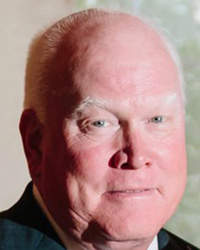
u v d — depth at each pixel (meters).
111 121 2.00
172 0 3.74
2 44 3.58
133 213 2.01
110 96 1.96
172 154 2.04
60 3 3.60
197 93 3.74
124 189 2.00
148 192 2.03
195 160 3.77
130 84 1.97
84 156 2.02
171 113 2.02
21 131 2.17
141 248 2.10
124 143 1.99
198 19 3.75
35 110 2.12
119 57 1.99
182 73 2.10
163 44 2.07
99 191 2.02
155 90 1.98
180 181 2.08
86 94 1.98
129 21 2.08
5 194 3.66
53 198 2.11
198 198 3.77
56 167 2.08
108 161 2.01
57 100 2.05
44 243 2.14
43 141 2.12
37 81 2.09
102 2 3.68
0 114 3.63
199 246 3.75
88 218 2.05
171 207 2.08
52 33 2.09
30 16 3.59
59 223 2.13
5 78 3.61
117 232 2.02
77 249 2.14
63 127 2.04
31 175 2.19
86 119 2.00
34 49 2.12
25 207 2.23
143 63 1.99
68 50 2.03
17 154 3.66
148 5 3.73
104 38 2.02
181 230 3.76
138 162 1.98
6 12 3.57
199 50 3.76
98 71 1.98
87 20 2.08
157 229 2.05
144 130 2.00
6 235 2.15
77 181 2.04
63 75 2.03
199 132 3.77
